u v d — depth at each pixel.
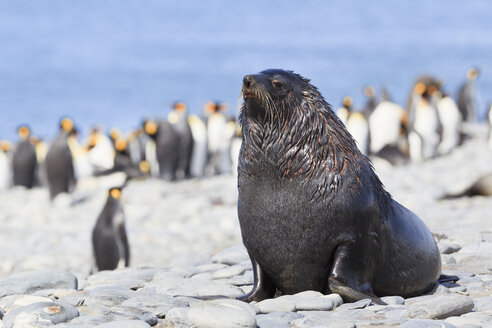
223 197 75.62
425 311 18.94
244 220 20.94
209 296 22.30
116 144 99.50
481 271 26.36
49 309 19.53
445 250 30.11
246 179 20.70
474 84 142.38
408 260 21.88
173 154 98.50
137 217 64.19
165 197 77.75
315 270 20.59
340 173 20.08
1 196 92.12
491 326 17.84
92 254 44.06
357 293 19.80
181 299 21.19
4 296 23.75
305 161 20.09
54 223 66.56
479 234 33.22
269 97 20.02
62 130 86.25
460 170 84.19
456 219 47.47
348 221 19.97
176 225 59.69
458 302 19.47
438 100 122.88
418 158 102.44
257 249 20.95
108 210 43.72
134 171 97.69
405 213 22.52
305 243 20.22
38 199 87.81
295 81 20.70
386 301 20.70
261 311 19.88
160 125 99.31
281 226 20.31
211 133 112.69
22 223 66.56
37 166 112.44
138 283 25.66
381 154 98.81
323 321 18.41
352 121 97.31
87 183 94.75
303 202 20.02
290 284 21.17
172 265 32.22
